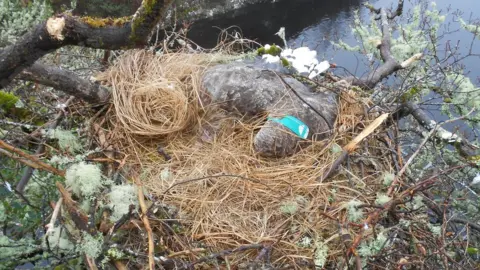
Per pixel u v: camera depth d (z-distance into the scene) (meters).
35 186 2.13
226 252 1.84
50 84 2.33
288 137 2.41
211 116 2.59
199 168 2.37
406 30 3.78
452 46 4.89
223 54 3.03
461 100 3.11
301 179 2.30
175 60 2.85
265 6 9.77
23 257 1.84
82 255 1.75
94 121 2.57
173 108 2.57
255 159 2.40
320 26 8.41
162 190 2.24
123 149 2.46
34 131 2.36
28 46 1.68
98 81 2.71
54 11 7.37
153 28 1.59
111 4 7.74
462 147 2.71
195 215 2.15
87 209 1.90
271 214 2.16
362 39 3.88
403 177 2.32
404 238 2.05
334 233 2.04
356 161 2.40
